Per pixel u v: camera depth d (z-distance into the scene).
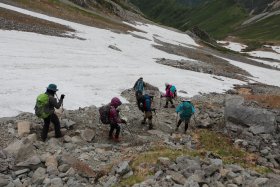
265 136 21.28
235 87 44.06
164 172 12.62
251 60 118.31
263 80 67.44
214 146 19.02
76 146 16.20
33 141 15.63
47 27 51.94
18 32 42.12
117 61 41.25
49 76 26.70
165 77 37.66
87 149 15.93
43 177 12.52
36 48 36.09
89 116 20.44
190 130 21.77
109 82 29.52
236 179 12.13
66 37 49.19
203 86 38.16
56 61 32.66
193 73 47.44
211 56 88.88
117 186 11.86
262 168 15.57
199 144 19.09
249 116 22.33
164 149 16.31
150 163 13.30
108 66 36.41
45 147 15.49
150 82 33.75
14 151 14.15
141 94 20.91
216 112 26.12
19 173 12.84
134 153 15.79
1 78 23.27
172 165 12.86
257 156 18.59
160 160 13.27
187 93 32.94
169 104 27.56
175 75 40.47
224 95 35.44
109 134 18.02
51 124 17.92
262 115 22.22
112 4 133.75
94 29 69.00
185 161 13.20
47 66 29.84
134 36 80.62
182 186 11.23
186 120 20.84
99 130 19.00
